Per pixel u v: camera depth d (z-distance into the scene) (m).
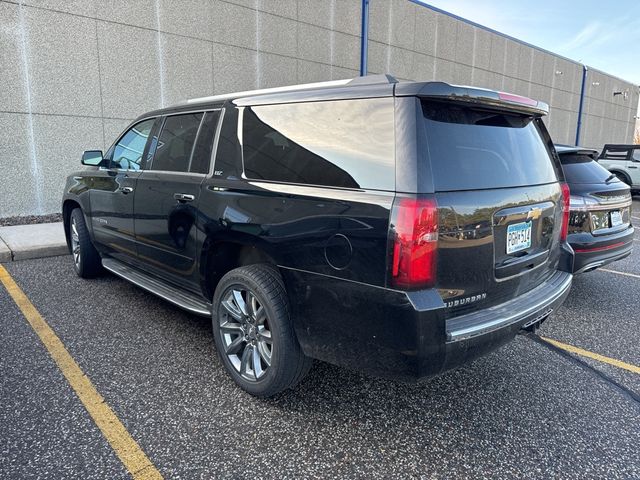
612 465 2.43
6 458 2.35
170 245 3.61
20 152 7.83
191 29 9.33
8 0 7.36
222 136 3.24
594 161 5.34
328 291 2.45
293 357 2.74
